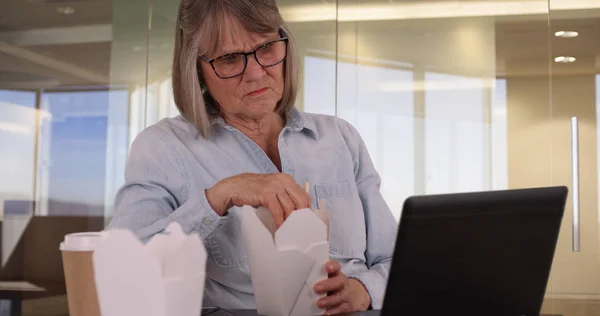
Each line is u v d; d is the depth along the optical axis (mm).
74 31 3951
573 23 3559
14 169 3998
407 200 716
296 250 880
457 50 3635
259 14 1151
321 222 917
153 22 3826
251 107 1209
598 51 3533
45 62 4004
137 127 3848
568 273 3471
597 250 3436
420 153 3625
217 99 1242
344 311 993
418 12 3680
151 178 1225
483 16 3629
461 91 3627
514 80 3605
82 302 825
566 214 3490
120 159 3885
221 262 1226
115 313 670
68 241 839
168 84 3809
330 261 932
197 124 1249
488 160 3584
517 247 804
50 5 4000
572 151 3525
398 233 725
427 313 771
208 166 1269
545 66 3572
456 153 3604
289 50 1266
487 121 3600
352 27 3715
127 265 664
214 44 1170
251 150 1288
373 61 3689
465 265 771
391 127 3666
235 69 1181
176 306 673
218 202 1030
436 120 3629
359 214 1336
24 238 3980
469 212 756
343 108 3688
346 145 1397
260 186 992
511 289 820
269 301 901
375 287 1102
